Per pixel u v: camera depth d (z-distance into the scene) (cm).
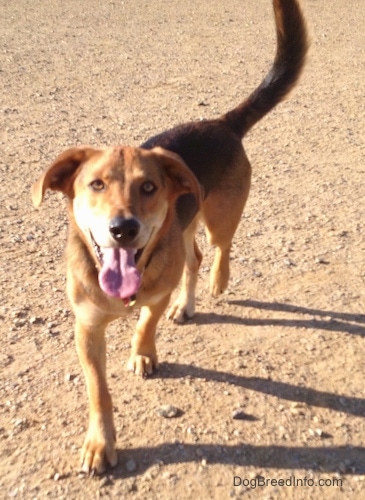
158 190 85
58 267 127
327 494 78
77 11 447
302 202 159
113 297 83
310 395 95
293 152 194
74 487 79
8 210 149
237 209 117
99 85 262
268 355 104
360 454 85
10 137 197
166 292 92
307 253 135
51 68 287
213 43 355
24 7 455
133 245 79
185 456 84
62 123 212
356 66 307
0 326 109
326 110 237
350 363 102
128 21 415
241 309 117
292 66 124
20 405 92
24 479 80
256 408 92
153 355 100
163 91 256
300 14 121
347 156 192
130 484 79
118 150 85
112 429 84
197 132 113
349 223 148
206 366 101
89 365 85
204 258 135
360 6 489
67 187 88
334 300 118
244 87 264
